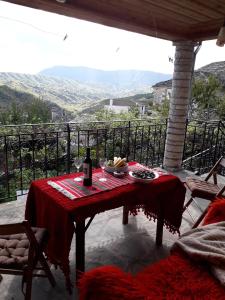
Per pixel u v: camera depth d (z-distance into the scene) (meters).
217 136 4.56
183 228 2.55
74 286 1.73
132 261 2.02
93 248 2.16
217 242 1.48
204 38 3.73
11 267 1.40
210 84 8.87
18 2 2.52
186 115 4.20
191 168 4.85
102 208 1.69
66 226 1.55
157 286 1.22
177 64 4.02
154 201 2.15
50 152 4.58
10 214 2.68
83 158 2.19
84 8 2.73
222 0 2.60
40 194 1.80
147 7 2.84
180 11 2.95
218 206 1.91
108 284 1.12
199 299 1.15
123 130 4.67
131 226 2.54
